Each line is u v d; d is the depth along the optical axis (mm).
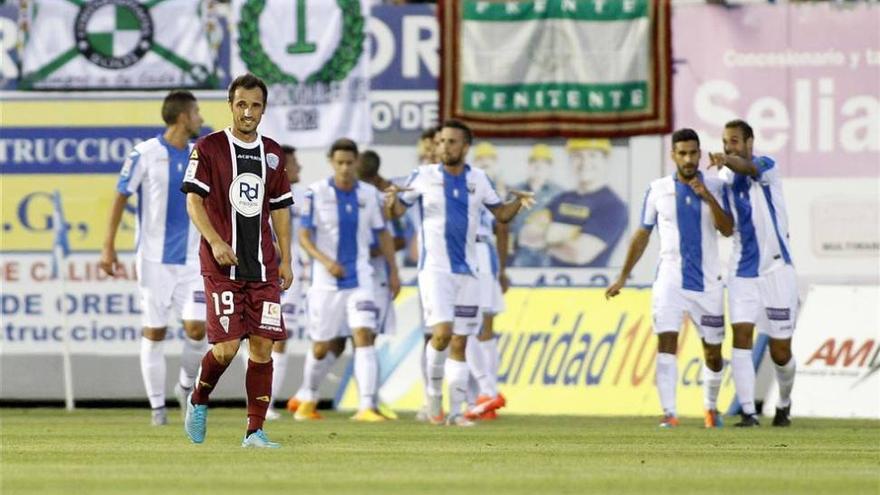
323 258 47594
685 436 38719
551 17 54844
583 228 54562
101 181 55375
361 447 32594
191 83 55312
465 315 43156
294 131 55219
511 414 52562
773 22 54375
